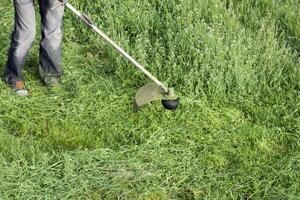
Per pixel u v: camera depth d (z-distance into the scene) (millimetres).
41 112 6105
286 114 6172
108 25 7023
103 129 5957
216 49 6527
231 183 5582
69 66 6570
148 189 5488
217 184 5566
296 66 6555
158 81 5898
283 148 5918
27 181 5469
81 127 5980
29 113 6078
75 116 6074
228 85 6336
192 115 6117
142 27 7008
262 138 5973
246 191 5535
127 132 5961
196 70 6348
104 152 5742
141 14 7094
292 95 6328
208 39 6598
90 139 5867
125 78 6441
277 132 6020
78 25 7039
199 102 6211
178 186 5551
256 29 7059
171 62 6438
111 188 5480
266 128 6051
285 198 5484
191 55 6508
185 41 6629
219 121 6109
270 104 6285
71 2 7266
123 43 6691
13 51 6016
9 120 6000
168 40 6738
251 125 6098
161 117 6078
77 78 6461
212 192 5516
